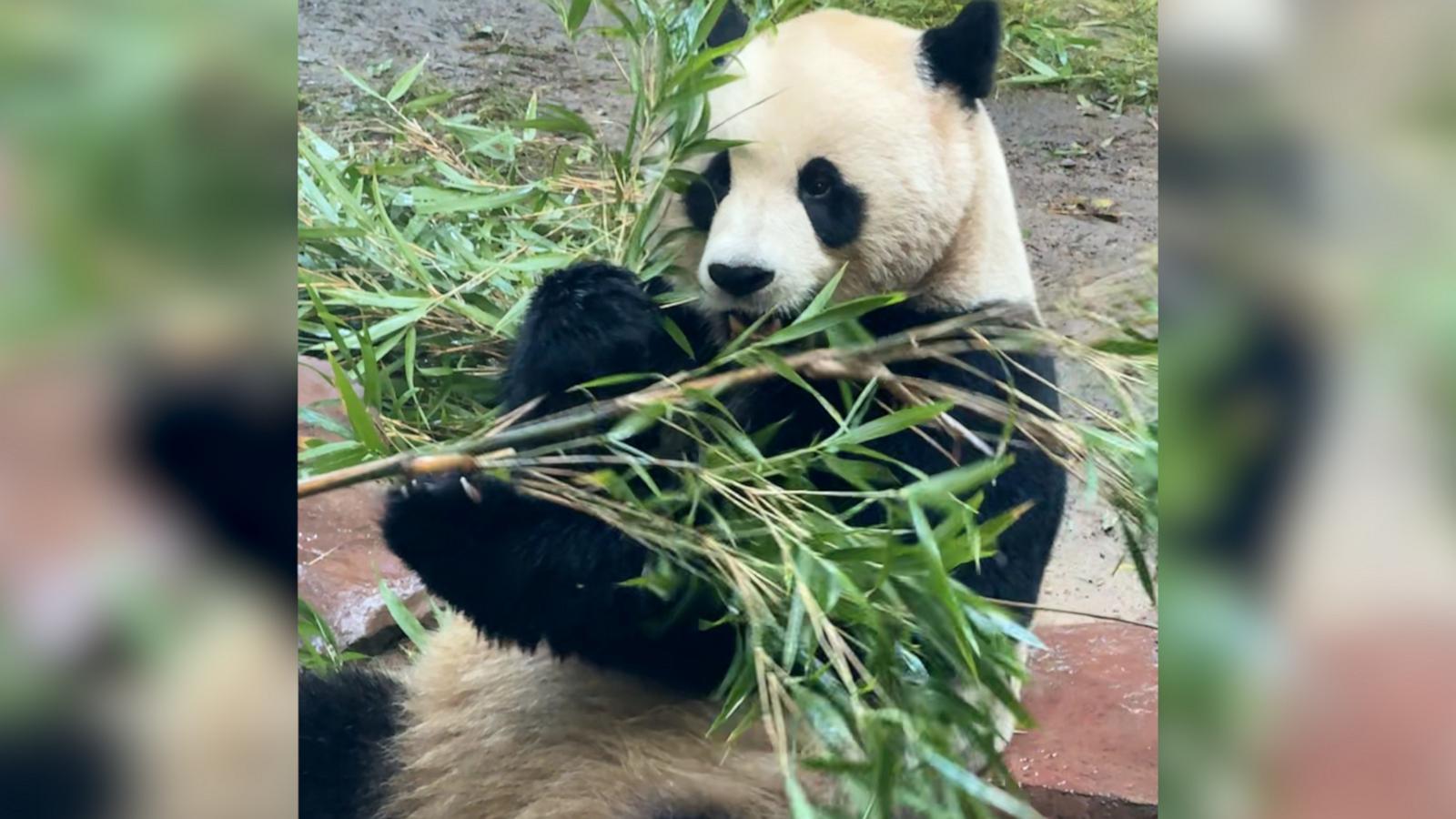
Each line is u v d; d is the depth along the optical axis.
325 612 3.96
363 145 5.74
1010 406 2.49
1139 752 3.73
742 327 3.12
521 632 2.90
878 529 2.49
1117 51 8.41
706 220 3.22
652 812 2.88
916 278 3.18
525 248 3.68
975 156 3.25
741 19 3.54
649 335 3.00
